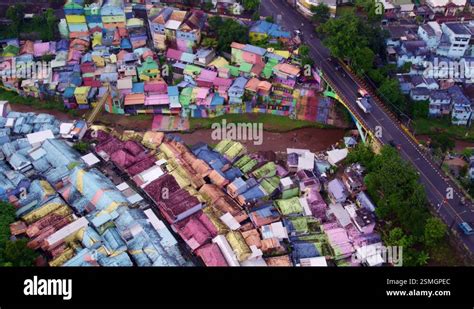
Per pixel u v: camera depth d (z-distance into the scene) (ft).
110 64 404.77
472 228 268.00
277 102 381.60
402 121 360.07
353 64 384.88
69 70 399.44
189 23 416.46
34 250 255.91
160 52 427.74
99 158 323.78
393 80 371.15
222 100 376.89
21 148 324.60
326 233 277.03
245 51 400.06
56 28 436.76
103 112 379.14
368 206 288.10
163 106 375.25
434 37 413.18
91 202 284.61
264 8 478.59
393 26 443.73
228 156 329.93
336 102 380.58
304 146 363.35
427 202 284.00
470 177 309.01
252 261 257.75
